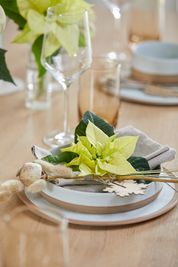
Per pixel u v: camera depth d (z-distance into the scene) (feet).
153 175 3.27
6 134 4.31
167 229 3.05
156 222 3.11
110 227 3.03
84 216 3.08
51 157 3.34
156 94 5.08
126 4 6.77
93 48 6.44
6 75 3.75
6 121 4.56
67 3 4.06
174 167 3.77
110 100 4.26
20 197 3.23
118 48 6.51
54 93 5.25
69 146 3.48
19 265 2.22
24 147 4.08
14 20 4.33
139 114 4.80
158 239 2.97
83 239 2.94
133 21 6.24
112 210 3.09
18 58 6.04
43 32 4.17
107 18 7.70
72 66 4.04
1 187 3.16
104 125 3.51
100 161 3.22
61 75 4.05
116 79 4.25
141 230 3.03
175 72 5.32
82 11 3.94
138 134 3.59
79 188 3.20
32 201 3.20
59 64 4.02
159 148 3.48
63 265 2.26
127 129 3.62
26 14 4.21
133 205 3.13
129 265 2.75
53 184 3.16
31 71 4.75
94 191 3.18
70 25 3.96
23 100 5.03
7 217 2.33
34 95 4.79
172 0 9.15
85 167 3.21
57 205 3.16
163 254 2.85
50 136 4.29
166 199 3.28
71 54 4.00
